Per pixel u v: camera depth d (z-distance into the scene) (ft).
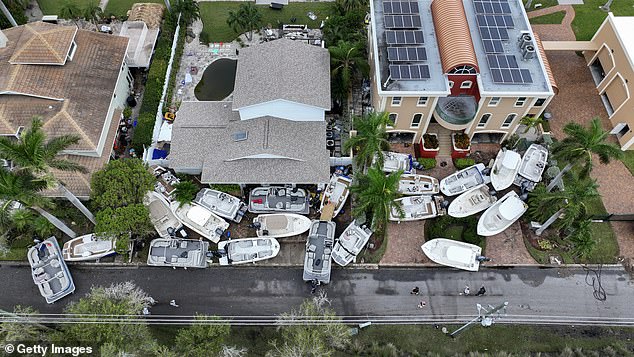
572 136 123.75
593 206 148.36
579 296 133.69
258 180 141.28
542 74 143.43
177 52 183.73
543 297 133.69
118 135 162.71
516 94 137.80
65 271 134.10
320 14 201.46
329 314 122.83
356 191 131.95
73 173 141.49
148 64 180.14
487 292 134.72
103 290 123.95
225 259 137.59
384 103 143.33
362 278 137.49
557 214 132.16
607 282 135.64
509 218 139.85
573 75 178.81
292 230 142.10
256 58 156.97
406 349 126.11
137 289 128.47
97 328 115.96
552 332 128.36
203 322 119.65
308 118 152.15
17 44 154.81
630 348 125.70
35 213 134.10
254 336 128.26
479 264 138.31
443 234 144.15
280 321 122.11
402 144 162.61
